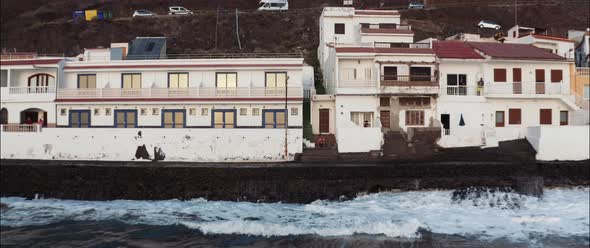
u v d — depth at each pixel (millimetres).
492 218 22141
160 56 38906
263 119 32250
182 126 32406
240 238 19906
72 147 30984
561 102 35031
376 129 30547
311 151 30156
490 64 34750
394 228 20422
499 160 29234
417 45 36594
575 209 23438
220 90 32219
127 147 30672
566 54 39000
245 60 33219
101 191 27188
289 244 18953
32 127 32156
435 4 71812
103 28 64312
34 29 66312
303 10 66375
